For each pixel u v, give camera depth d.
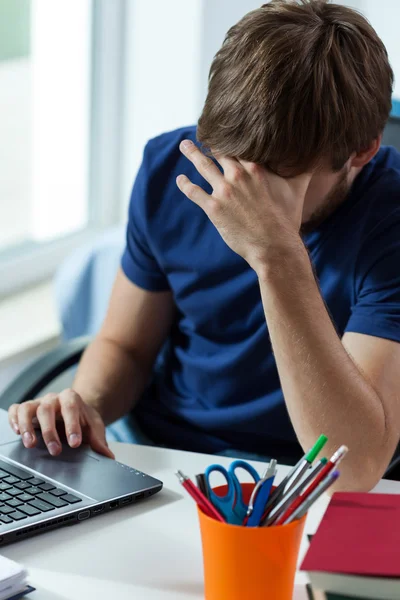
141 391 1.49
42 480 1.01
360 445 1.06
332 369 1.07
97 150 2.67
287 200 1.10
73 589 0.81
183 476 0.78
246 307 1.35
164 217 1.39
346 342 1.20
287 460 1.34
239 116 1.08
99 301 2.08
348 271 1.26
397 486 1.09
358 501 0.87
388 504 0.86
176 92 2.51
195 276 1.37
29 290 2.50
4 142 2.43
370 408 1.08
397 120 1.53
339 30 1.11
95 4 2.52
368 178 1.29
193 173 1.38
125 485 1.01
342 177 1.19
